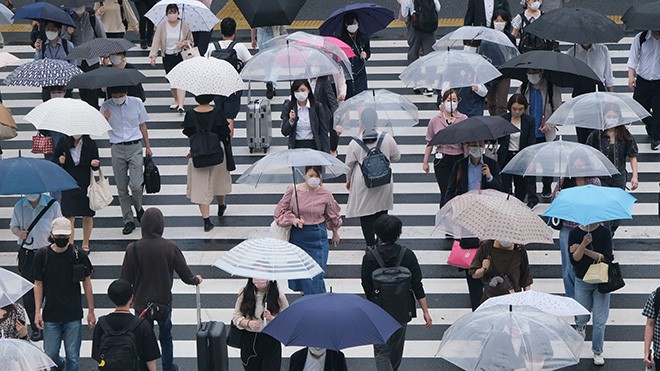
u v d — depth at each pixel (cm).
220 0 6594
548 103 4197
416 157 4738
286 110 4025
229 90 4016
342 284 3753
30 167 3306
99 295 3750
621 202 2970
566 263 3297
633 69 4656
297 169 3638
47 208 3372
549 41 4834
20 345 2372
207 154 3997
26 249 3372
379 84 5388
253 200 4409
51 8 4819
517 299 2520
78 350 3066
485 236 2895
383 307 2853
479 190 3139
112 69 4056
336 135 4400
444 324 3494
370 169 3653
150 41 5944
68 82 4112
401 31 6112
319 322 2383
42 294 3012
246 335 2814
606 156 3700
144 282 2995
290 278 2688
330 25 4797
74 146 3844
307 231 3409
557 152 3416
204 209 4116
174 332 3472
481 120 3497
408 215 4250
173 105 5212
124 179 4116
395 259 2911
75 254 3002
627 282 3753
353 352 3341
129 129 4075
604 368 3219
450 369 3231
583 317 3231
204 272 3866
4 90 5528
